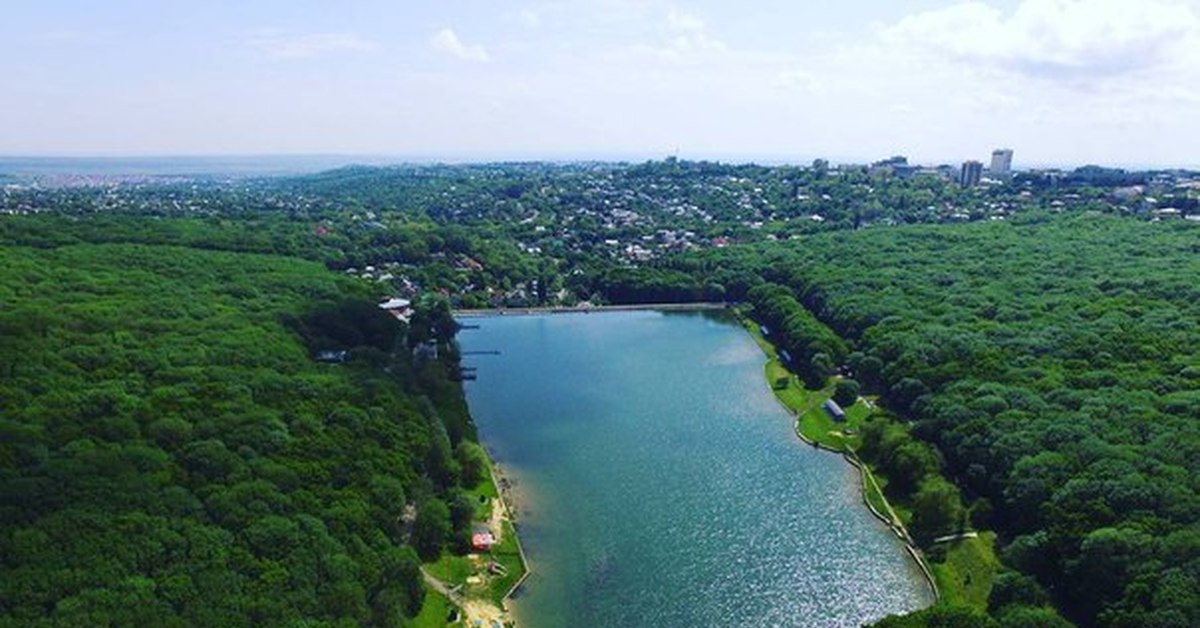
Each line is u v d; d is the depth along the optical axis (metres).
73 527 138.88
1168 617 128.25
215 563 139.88
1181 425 179.88
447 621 152.75
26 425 163.38
